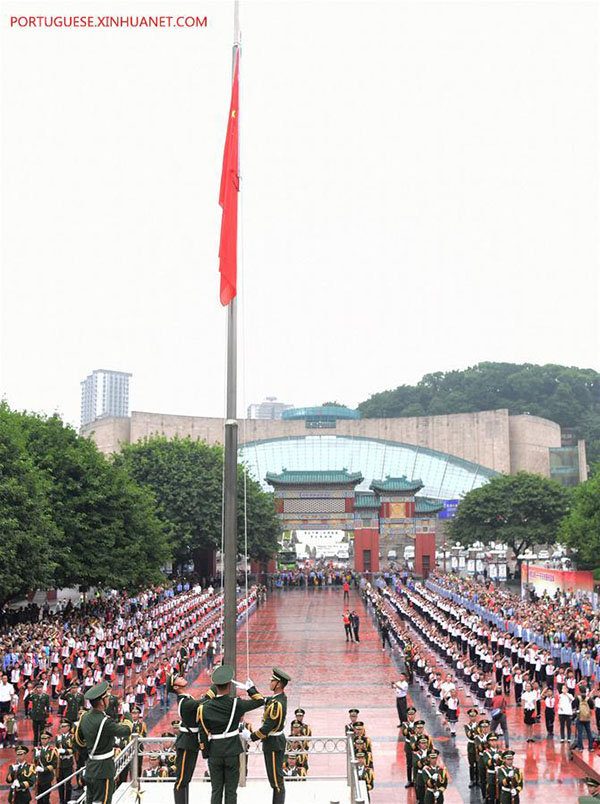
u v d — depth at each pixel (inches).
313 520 3634.4
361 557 3592.5
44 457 1918.1
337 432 5920.3
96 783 518.6
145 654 1646.2
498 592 2470.5
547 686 1246.9
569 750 1044.5
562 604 2161.7
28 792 775.7
